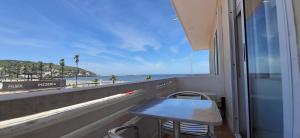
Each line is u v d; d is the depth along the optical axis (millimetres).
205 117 1282
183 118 1261
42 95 787
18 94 710
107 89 1373
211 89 4176
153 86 2566
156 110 1522
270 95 1409
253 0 1748
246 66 1985
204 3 4715
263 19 1479
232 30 2752
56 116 965
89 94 1144
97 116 1334
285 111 958
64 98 919
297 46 814
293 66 856
